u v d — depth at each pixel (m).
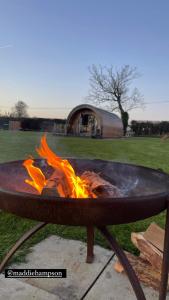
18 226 2.26
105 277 1.56
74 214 0.89
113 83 23.80
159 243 1.57
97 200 0.88
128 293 1.43
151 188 1.38
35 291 1.43
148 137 19.66
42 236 2.05
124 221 0.95
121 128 19.72
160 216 2.63
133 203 0.91
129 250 1.90
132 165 1.68
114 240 1.12
